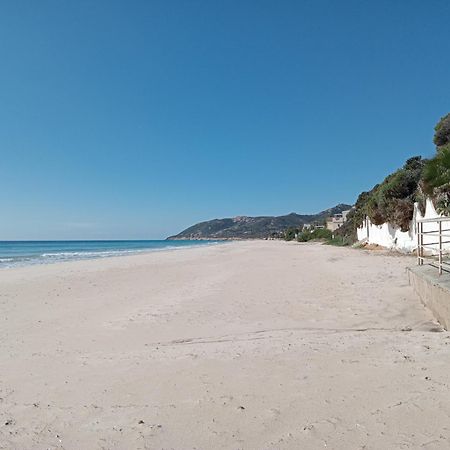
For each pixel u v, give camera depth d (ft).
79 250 201.67
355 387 12.24
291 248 154.30
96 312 29.53
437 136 82.02
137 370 15.30
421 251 33.30
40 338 22.11
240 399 11.96
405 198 79.97
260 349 17.19
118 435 10.32
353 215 167.02
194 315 26.58
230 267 64.75
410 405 10.74
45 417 11.69
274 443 9.43
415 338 17.83
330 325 22.36
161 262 84.02
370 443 9.09
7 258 119.75
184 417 11.07
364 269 49.60
